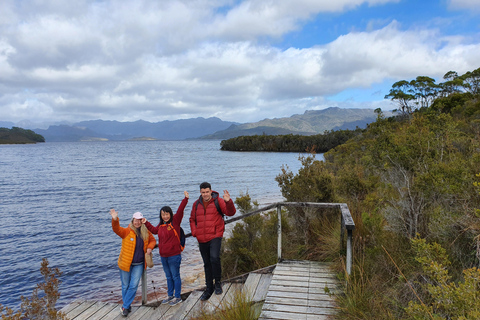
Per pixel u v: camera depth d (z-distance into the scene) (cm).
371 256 455
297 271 500
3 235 1475
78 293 894
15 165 6069
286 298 410
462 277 346
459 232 378
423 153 528
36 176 4131
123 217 1834
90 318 493
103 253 1229
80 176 4106
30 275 1031
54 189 2959
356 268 429
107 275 1020
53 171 4825
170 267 535
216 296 488
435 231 411
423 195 447
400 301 356
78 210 2023
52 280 399
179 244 533
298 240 721
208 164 5672
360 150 2209
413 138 558
